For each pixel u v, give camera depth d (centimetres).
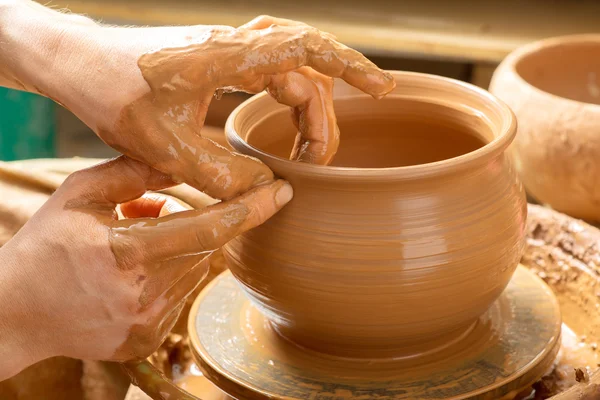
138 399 75
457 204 71
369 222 71
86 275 71
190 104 69
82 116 71
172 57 69
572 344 81
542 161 98
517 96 100
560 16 158
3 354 73
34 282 72
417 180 70
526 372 73
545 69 114
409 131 83
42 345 74
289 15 158
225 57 69
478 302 73
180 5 162
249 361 76
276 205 71
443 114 81
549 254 87
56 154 190
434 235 71
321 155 76
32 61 72
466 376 73
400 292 71
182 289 74
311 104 75
